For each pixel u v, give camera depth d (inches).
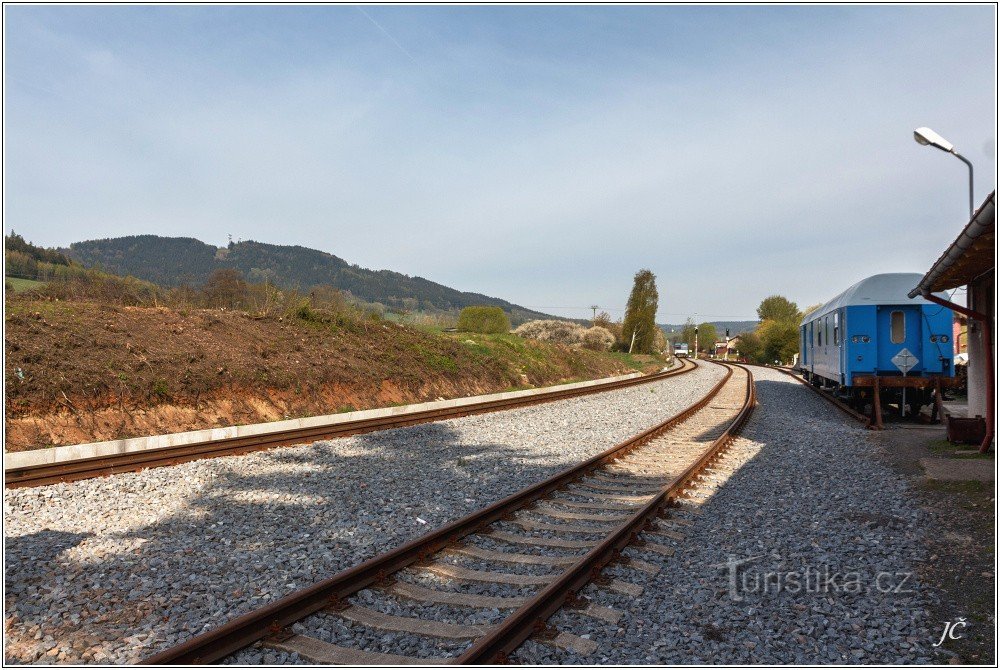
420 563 242.2
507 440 542.3
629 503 335.6
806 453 465.4
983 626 190.7
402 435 545.0
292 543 264.7
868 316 660.7
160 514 302.7
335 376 723.4
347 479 377.7
